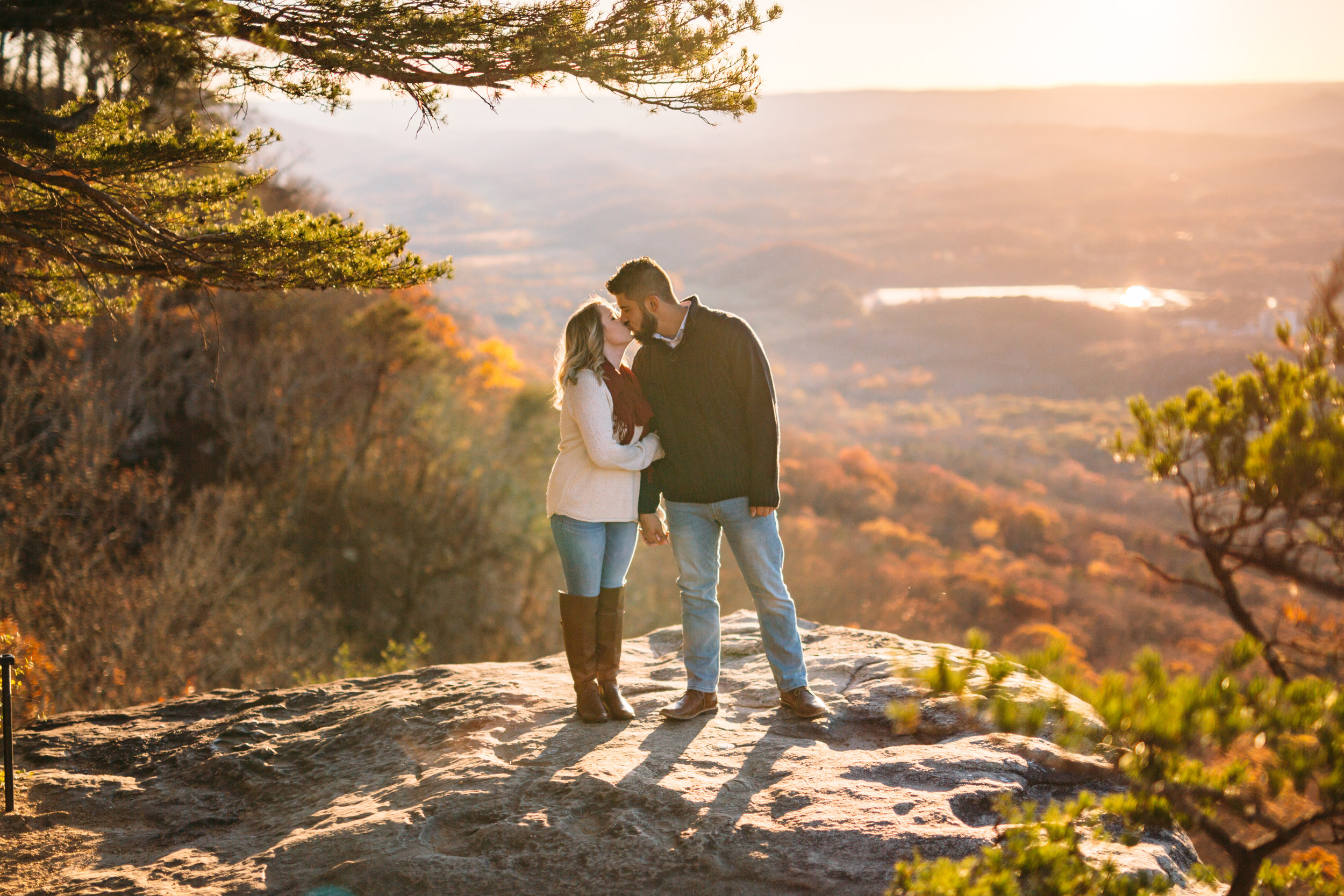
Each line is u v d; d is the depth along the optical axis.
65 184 3.35
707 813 2.92
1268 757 1.86
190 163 3.71
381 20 3.19
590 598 3.75
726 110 3.56
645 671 4.61
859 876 2.57
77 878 3.02
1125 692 1.89
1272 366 3.35
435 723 3.95
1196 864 2.79
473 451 23.72
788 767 3.23
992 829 2.78
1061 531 70.75
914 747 3.38
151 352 16.19
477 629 22.11
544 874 2.72
